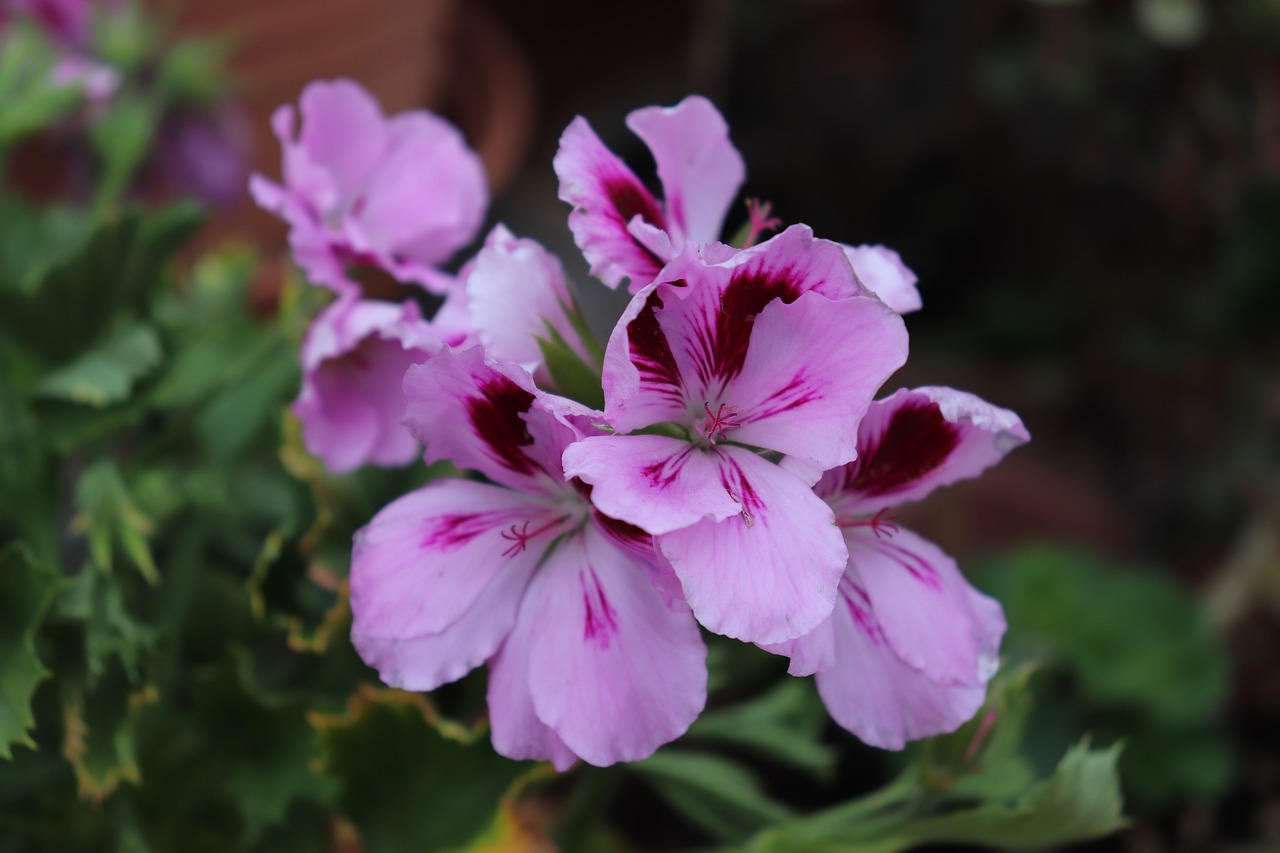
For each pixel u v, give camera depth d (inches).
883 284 13.3
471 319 13.1
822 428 12.6
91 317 15.8
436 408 12.9
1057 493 27.9
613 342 12.1
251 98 23.1
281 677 16.3
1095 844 24.1
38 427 15.6
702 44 35.7
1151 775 23.7
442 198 15.3
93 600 15.1
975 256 33.0
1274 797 25.0
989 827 14.4
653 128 13.4
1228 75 30.4
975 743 14.2
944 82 33.3
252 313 19.4
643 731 12.6
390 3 23.7
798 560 12.3
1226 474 29.4
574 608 12.9
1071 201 32.0
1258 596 27.0
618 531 12.9
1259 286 28.9
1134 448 31.0
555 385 13.1
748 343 12.6
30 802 15.9
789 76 34.8
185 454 17.1
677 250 12.8
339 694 15.9
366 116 15.1
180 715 16.2
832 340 12.4
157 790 16.0
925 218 33.1
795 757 16.5
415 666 13.0
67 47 19.7
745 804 16.0
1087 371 31.8
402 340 13.6
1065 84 31.1
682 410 13.0
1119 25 30.8
